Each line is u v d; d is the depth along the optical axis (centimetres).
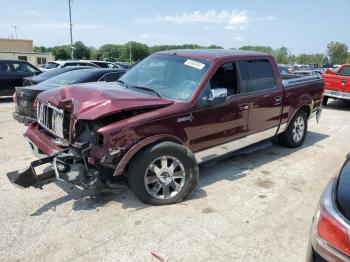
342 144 739
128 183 425
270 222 395
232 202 440
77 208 412
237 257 331
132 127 389
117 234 361
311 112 696
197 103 448
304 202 449
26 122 689
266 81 568
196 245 346
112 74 833
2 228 366
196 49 570
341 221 216
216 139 483
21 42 6656
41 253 328
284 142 676
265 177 529
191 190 438
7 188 461
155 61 537
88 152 389
